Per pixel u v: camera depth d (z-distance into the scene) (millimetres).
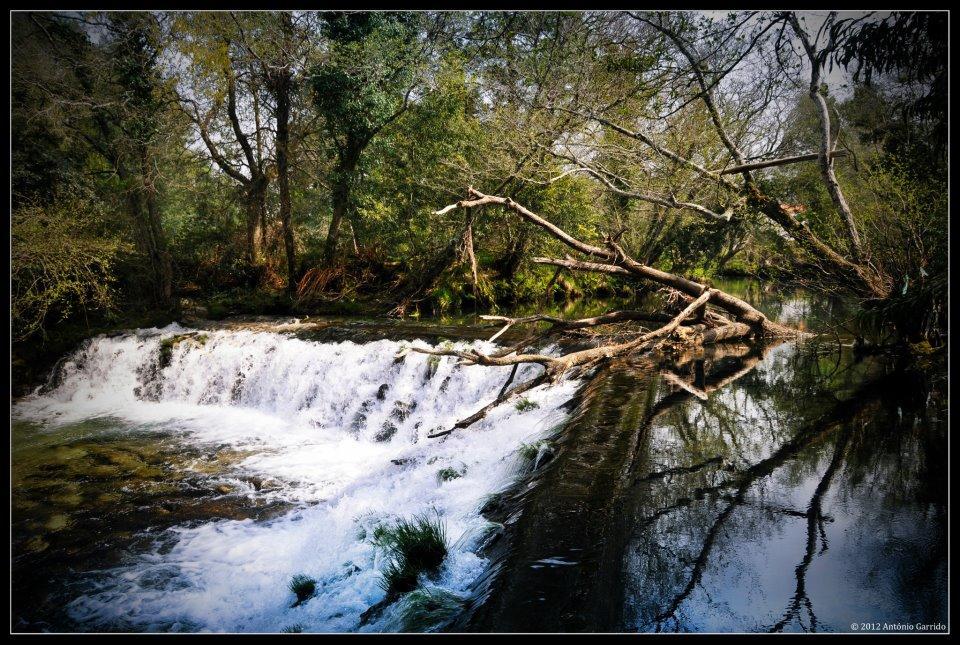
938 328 7770
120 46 16266
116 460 8938
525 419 7340
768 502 3820
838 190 9805
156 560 5902
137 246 18266
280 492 7500
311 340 12836
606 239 9789
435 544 4477
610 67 13438
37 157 15414
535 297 20219
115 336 14727
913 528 3346
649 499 4047
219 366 12758
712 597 2887
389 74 17844
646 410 6105
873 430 5000
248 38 16922
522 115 16688
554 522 3938
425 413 9641
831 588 2873
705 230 15773
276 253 22266
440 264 18531
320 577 5004
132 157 17688
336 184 19609
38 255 12906
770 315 13023
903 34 6523
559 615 2943
